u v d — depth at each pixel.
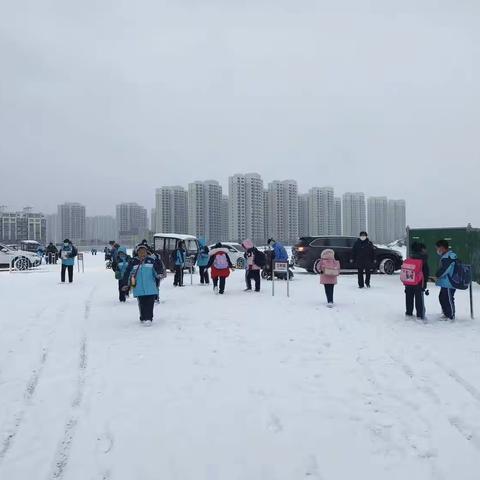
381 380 5.49
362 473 3.45
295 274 21.22
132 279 8.95
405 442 3.92
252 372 5.82
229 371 5.87
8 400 4.96
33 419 4.47
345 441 3.95
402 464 3.57
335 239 21.16
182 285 16.53
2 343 7.48
